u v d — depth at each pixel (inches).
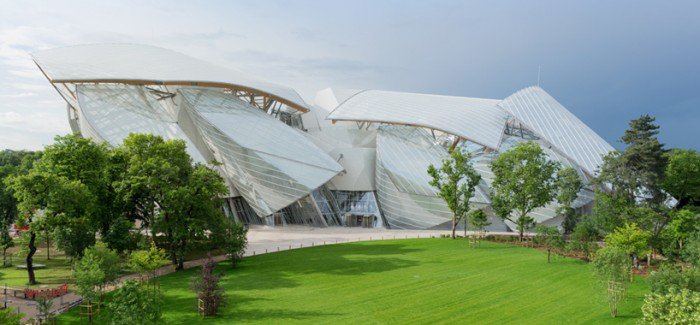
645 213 1904.5
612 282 1208.8
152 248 1507.1
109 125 3053.6
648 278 1255.5
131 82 3373.5
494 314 1202.6
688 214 1845.5
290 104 4060.0
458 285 1486.2
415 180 3326.8
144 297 1069.1
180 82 3435.0
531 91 3998.5
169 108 3558.1
